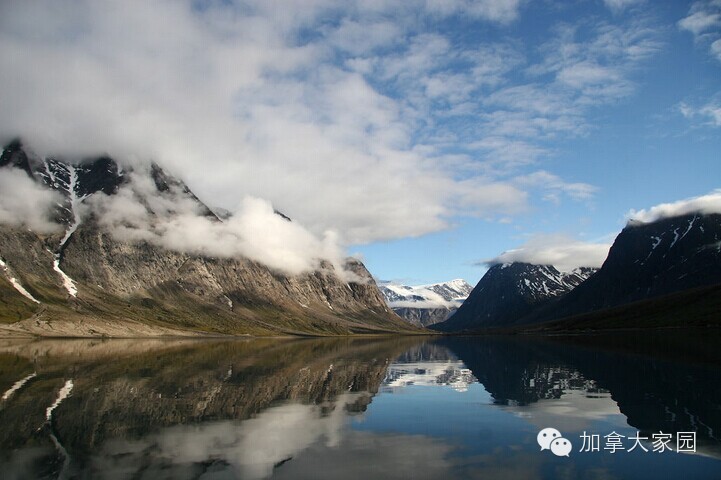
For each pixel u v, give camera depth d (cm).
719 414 3428
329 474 2172
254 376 6078
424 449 2578
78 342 17812
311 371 6800
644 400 4009
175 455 2469
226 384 5253
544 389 4781
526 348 12656
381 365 7931
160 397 4303
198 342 19638
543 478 2125
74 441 2742
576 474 2178
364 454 2491
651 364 7000
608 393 4419
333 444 2691
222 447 2619
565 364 7462
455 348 14212
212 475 2166
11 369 6788
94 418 3369
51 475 2169
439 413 3569
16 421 3259
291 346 16200
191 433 2942
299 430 3023
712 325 18662
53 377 5797
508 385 5162
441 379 5825
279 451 2542
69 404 3916
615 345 12050
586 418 3341
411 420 3316
